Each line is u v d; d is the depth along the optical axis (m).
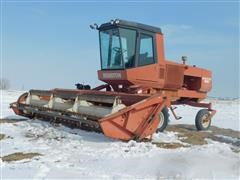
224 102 33.12
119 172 6.44
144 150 8.38
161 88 12.51
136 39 11.70
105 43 12.22
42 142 9.41
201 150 8.46
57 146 8.91
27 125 12.04
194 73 13.80
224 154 8.09
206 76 14.43
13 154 8.01
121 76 11.55
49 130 11.05
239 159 7.47
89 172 6.42
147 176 6.14
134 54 11.66
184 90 13.48
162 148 8.76
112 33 11.88
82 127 10.71
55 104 11.73
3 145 9.04
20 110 13.45
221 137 11.35
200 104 13.84
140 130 9.19
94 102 10.22
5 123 12.59
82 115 9.72
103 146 8.88
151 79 12.02
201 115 13.09
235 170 6.48
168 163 6.96
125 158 7.58
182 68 13.14
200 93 14.24
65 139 9.82
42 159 7.50
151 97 9.23
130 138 9.13
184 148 8.82
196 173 6.25
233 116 19.81
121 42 11.53
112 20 11.52
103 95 9.59
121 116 8.86
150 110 9.33
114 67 11.87
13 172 6.41
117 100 9.05
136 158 7.54
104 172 6.43
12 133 10.76
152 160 7.28
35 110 12.23
